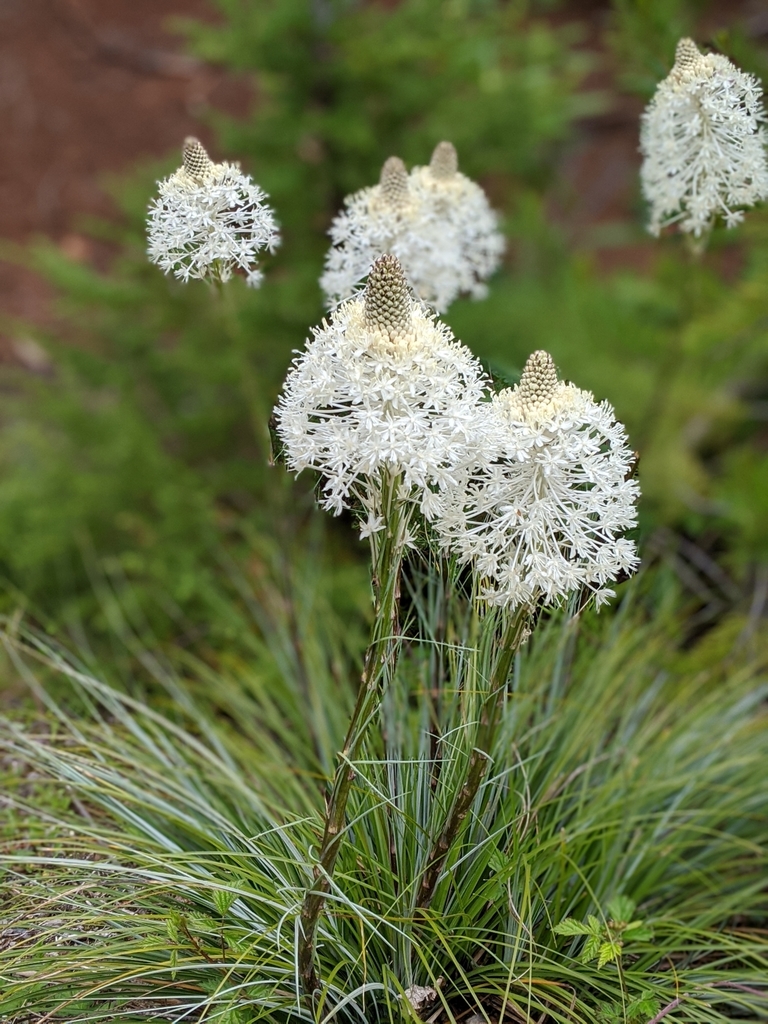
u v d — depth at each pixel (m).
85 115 2.37
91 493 1.33
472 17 1.78
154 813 0.89
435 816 0.79
